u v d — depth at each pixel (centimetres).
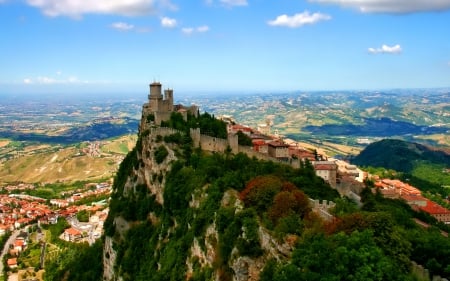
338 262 6612
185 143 15862
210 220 10394
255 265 8231
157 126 17125
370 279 6331
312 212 8938
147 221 15125
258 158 16575
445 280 7219
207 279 9469
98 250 18950
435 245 7919
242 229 8800
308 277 6431
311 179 13650
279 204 8788
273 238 8112
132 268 14375
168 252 12044
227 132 18550
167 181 14388
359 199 14912
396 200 17912
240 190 10619
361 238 7088
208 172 12656
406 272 7219
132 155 18838
